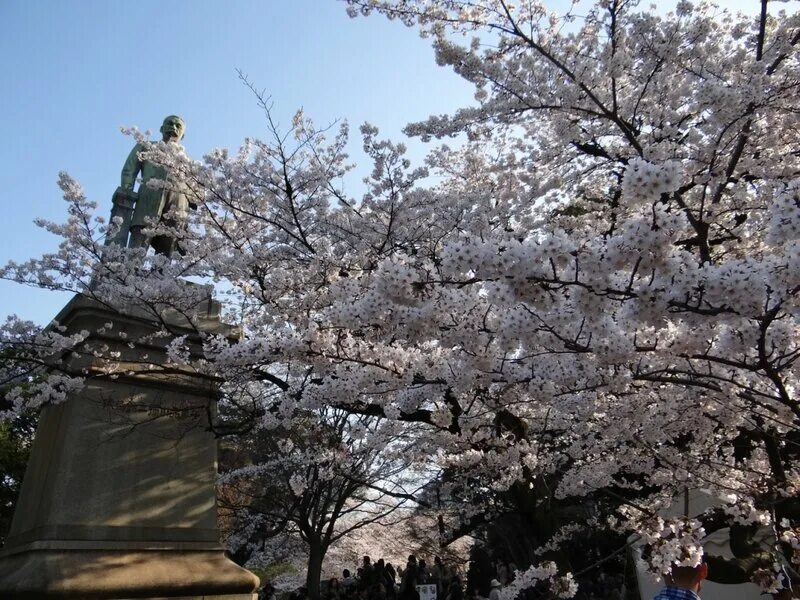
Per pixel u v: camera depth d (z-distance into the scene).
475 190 7.91
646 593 6.54
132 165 8.57
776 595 3.54
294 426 8.35
